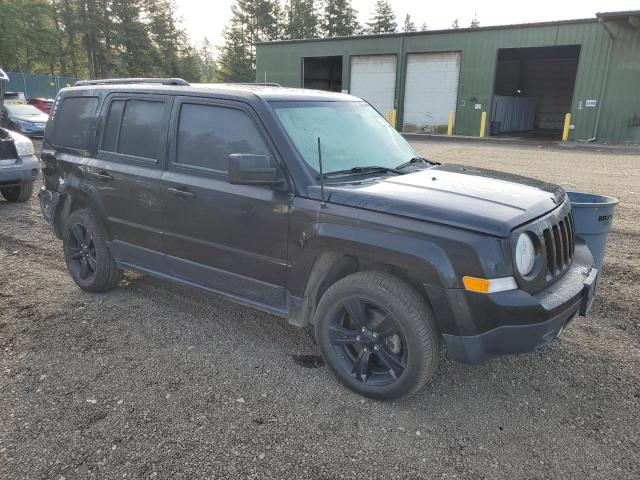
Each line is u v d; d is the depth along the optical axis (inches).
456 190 126.5
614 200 166.6
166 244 162.7
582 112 916.6
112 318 173.3
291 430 116.0
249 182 126.3
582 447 110.7
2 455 106.6
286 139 134.7
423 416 121.7
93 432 114.3
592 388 133.3
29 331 163.0
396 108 1134.4
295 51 1251.2
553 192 136.5
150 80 175.3
